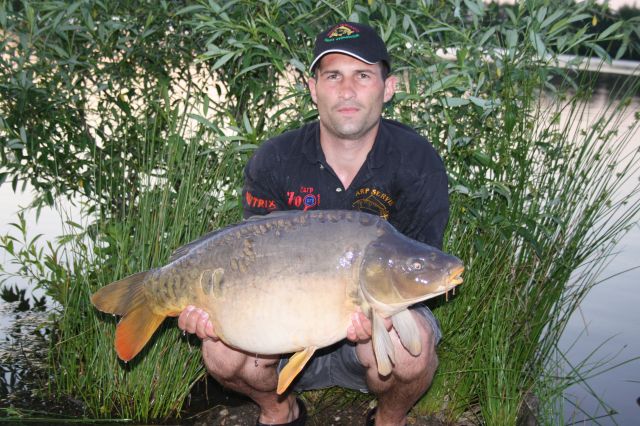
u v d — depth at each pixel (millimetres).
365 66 2947
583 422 3285
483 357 3340
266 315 2504
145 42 4562
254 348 2551
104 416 3291
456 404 3357
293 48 4008
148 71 4613
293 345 2525
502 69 3705
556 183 3514
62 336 3732
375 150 3037
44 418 3219
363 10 3832
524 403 3289
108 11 4500
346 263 2482
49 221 5418
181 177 3629
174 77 4766
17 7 4520
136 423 3252
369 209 3064
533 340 3404
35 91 4012
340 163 3072
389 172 3041
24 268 3973
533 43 3537
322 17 4031
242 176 3777
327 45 2941
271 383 3055
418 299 2465
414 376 2914
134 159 4316
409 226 3094
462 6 4348
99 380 3371
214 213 3674
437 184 3047
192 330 2650
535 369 3363
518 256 3492
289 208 3133
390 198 3062
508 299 3350
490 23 3928
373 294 2467
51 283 3789
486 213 3539
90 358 3465
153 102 3887
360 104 2939
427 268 2438
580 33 3578
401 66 4008
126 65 4500
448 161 3670
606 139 3512
